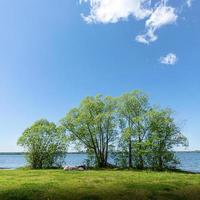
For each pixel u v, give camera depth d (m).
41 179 35.69
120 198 23.41
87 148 65.75
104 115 64.12
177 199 23.50
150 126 59.88
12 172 48.00
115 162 63.00
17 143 65.38
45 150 65.44
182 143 58.28
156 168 57.34
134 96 64.06
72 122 66.38
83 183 31.09
